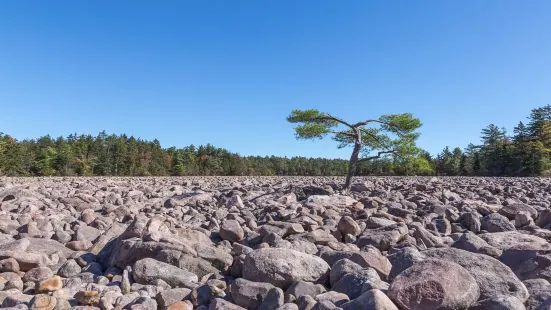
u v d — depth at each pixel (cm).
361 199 1277
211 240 723
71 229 827
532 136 6900
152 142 8369
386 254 629
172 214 1038
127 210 1029
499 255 534
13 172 5722
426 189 1766
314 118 1648
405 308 358
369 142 1723
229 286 467
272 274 456
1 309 393
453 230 824
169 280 494
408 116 1616
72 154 6606
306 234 692
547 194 1593
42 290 456
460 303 355
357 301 355
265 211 1071
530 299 392
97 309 405
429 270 379
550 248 501
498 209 1034
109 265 576
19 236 716
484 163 6894
